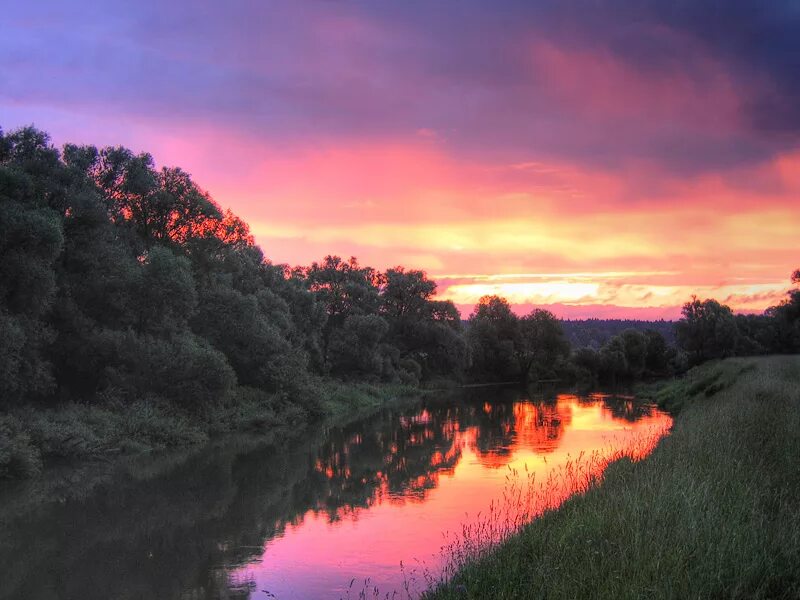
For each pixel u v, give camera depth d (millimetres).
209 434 33625
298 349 50719
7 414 24125
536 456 24547
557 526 10266
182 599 10930
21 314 26797
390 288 86875
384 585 11211
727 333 106438
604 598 6949
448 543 13406
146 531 15133
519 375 100375
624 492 10641
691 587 6801
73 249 33281
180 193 44500
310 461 25250
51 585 11633
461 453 26219
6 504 17797
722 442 13625
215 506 17609
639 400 55156
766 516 8852
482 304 103938
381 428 37000
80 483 20703
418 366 79938
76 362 31406
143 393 32000
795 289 79000
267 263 64188
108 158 41094
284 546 13773
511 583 8203
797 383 25438
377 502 17750
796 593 6938
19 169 30047
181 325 38625
